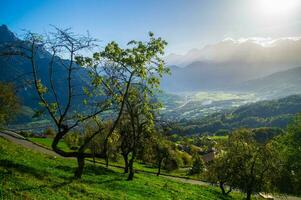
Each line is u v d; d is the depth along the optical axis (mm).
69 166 48156
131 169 51625
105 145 36469
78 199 28297
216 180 69062
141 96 45219
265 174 66750
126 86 39812
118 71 37438
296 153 79500
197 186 68875
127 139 62156
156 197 41781
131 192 40562
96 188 35906
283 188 80500
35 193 25375
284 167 75938
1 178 26406
